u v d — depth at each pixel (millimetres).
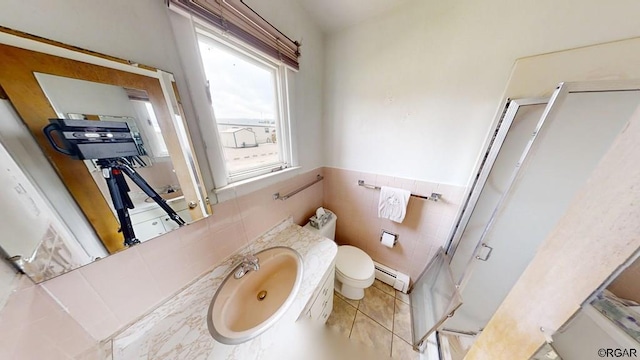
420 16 1004
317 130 1450
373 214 1556
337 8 1070
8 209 361
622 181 322
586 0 681
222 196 806
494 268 1041
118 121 500
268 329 661
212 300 752
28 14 358
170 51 583
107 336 556
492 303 1117
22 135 375
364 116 1337
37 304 404
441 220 1280
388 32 1108
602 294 350
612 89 654
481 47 908
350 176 1548
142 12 508
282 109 1108
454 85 1018
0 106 348
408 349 1182
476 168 1047
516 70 840
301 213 1453
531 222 901
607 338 341
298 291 808
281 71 1037
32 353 372
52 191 420
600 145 724
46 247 415
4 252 358
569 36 734
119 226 528
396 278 1558
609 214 339
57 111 410
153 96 559
